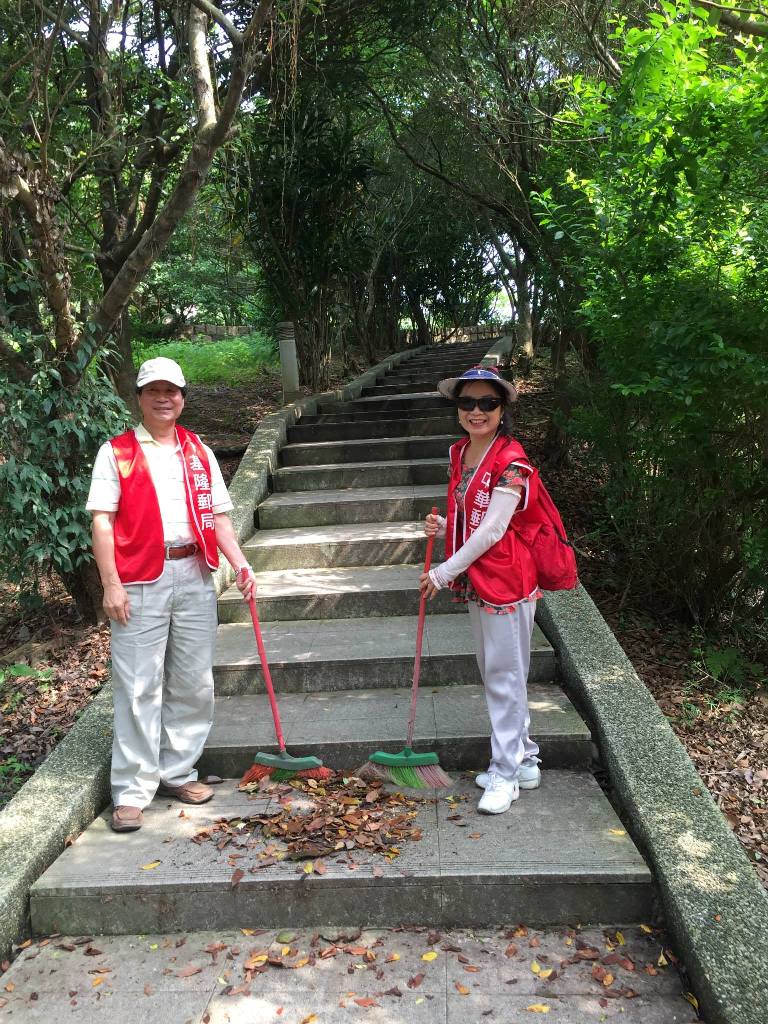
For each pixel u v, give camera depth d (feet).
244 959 8.48
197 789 10.70
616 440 17.37
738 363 12.79
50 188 15.47
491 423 9.71
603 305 15.62
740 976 7.31
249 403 37.76
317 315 31.83
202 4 13.82
